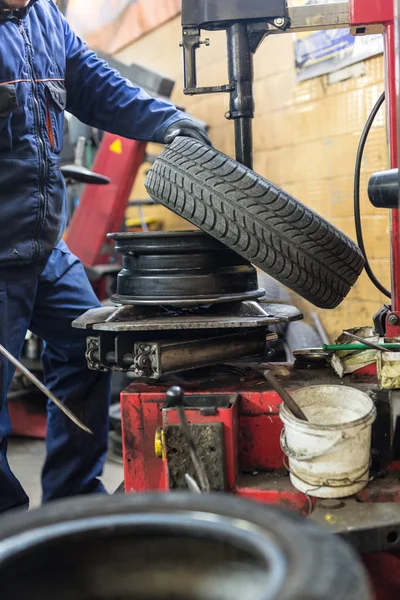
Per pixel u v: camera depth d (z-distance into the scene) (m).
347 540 1.07
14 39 1.78
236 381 1.53
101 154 3.27
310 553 0.60
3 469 1.94
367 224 2.98
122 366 1.55
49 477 2.17
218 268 1.61
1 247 1.85
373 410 1.23
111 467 2.83
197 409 1.31
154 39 4.64
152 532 0.67
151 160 3.99
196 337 1.54
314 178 3.34
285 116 3.52
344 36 2.98
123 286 1.65
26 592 0.64
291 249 1.48
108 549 0.67
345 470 1.19
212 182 1.49
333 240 1.53
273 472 1.40
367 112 2.91
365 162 2.95
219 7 1.63
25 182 1.85
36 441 3.23
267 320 1.47
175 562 0.66
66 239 3.37
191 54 1.72
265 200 1.48
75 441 2.13
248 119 1.73
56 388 2.15
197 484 1.28
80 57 2.06
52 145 1.92
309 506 1.23
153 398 1.43
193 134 1.88
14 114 1.79
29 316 1.98
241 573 0.63
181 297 1.56
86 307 2.10
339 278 1.57
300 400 1.35
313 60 3.21
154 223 4.53
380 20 1.58
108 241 3.43
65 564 0.66
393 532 1.09
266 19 1.64
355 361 1.55
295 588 0.54
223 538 0.64
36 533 0.66
